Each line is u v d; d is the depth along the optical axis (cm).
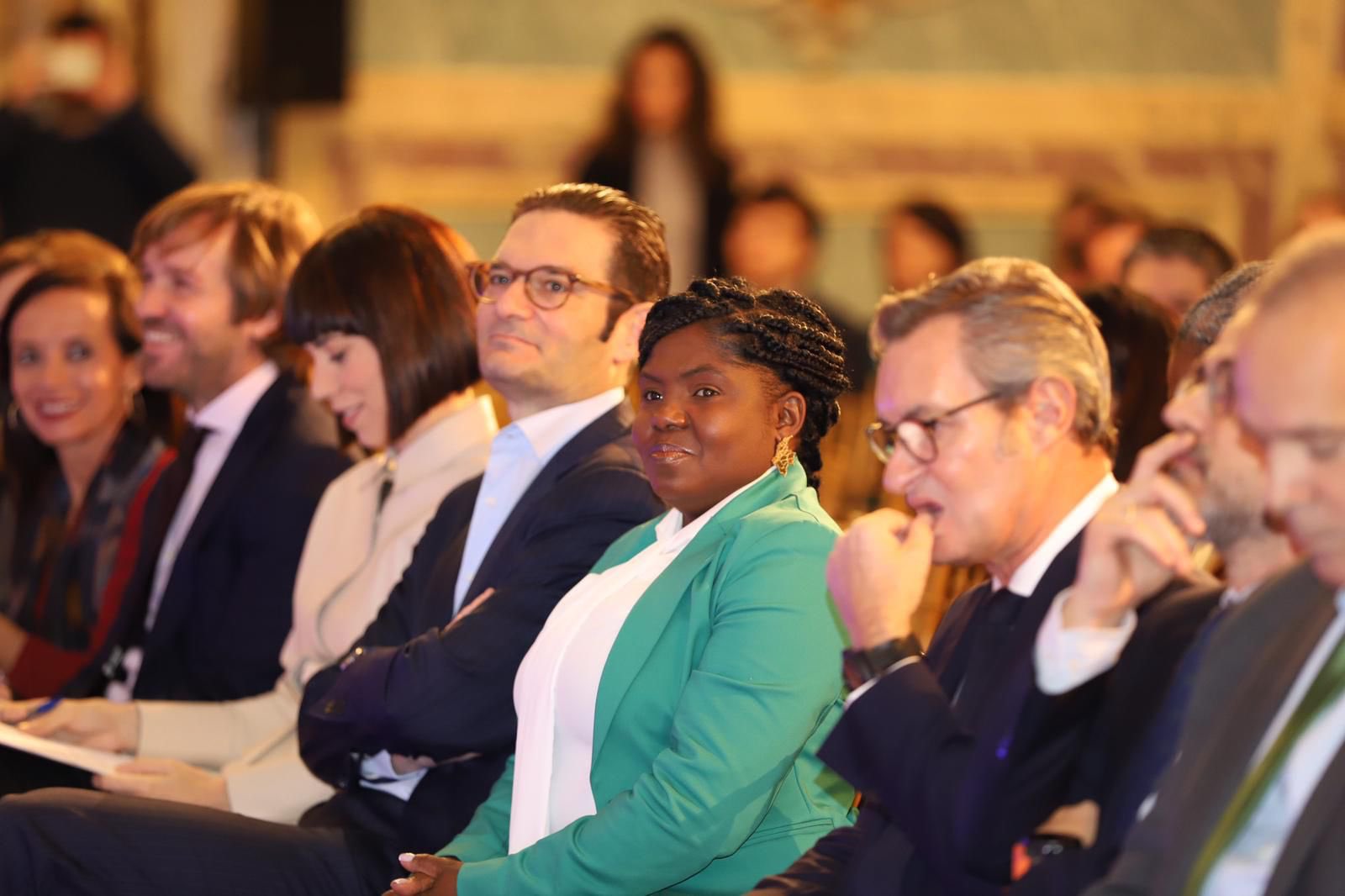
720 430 625
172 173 1723
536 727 634
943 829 493
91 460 1012
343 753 722
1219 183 2075
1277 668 442
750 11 2102
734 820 585
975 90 2088
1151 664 488
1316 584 446
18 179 1691
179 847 698
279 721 841
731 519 629
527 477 753
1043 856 486
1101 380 524
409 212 843
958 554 530
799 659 595
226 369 945
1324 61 2050
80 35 1695
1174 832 442
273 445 902
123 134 1703
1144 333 695
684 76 1945
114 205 1703
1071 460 528
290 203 979
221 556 888
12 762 833
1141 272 965
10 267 1063
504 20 2125
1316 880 412
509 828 661
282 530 881
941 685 550
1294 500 410
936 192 2095
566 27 2120
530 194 775
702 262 1947
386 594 819
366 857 717
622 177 1948
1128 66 2078
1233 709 444
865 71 2098
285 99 2011
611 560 674
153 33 2047
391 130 2125
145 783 776
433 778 730
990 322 518
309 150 2125
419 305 821
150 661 895
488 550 750
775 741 587
